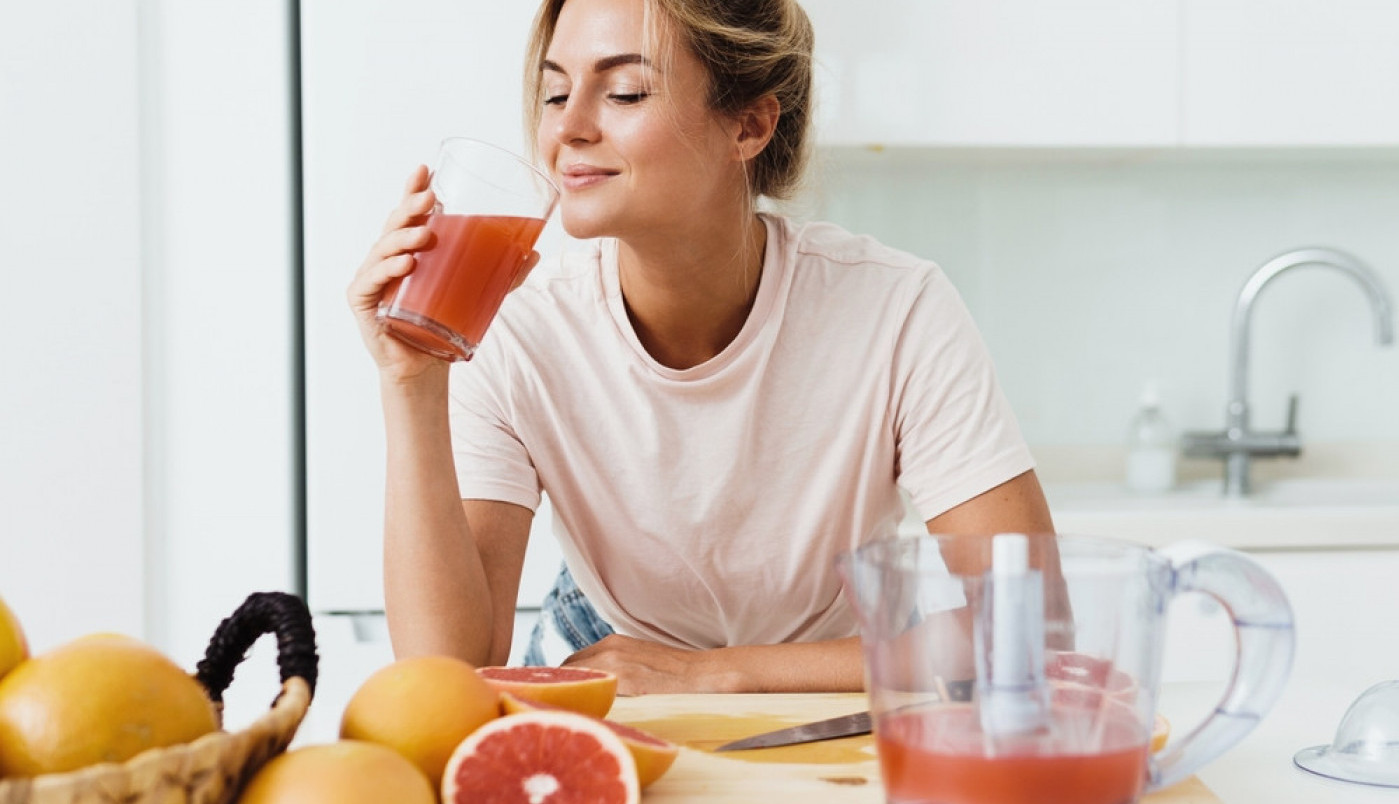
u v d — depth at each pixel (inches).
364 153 87.7
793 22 49.6
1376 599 89.2
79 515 87.3
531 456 51.1
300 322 90.7
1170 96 95.7
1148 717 23.2
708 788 28.3
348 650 88.0
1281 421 110.7
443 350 41.9
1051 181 109.5
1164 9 95.3
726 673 43.3
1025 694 22.8
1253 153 102.7
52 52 86.9
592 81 43.6
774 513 51.1
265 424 88.2
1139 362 110.4
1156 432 105.7
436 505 44.5
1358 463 110.1
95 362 87.3
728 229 47.4
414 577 44.1
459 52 88.0
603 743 26.1
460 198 40.3
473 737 25.8
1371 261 110.1
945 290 51.0
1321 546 90.0
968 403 49.3
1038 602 22.9
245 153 87.9
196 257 88.0
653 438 49.9
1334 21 95.8
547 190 41.0
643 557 52.3
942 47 94.7
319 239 87.7
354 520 88.1
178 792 21.5
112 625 87.4
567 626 61.3
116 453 87.5
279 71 88.0
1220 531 89.1
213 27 87.7
